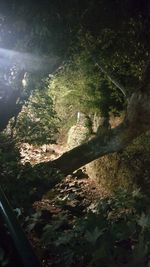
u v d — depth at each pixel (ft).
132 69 29.60
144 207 12.68
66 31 21.71
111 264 9.12
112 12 23.29
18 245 4.89
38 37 21.25
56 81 34.12
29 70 23.26
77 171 38.70
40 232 14.90
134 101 25.23
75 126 44.62
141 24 25.85
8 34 21.22
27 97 24.73
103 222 10.68
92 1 21.24
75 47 25.17
